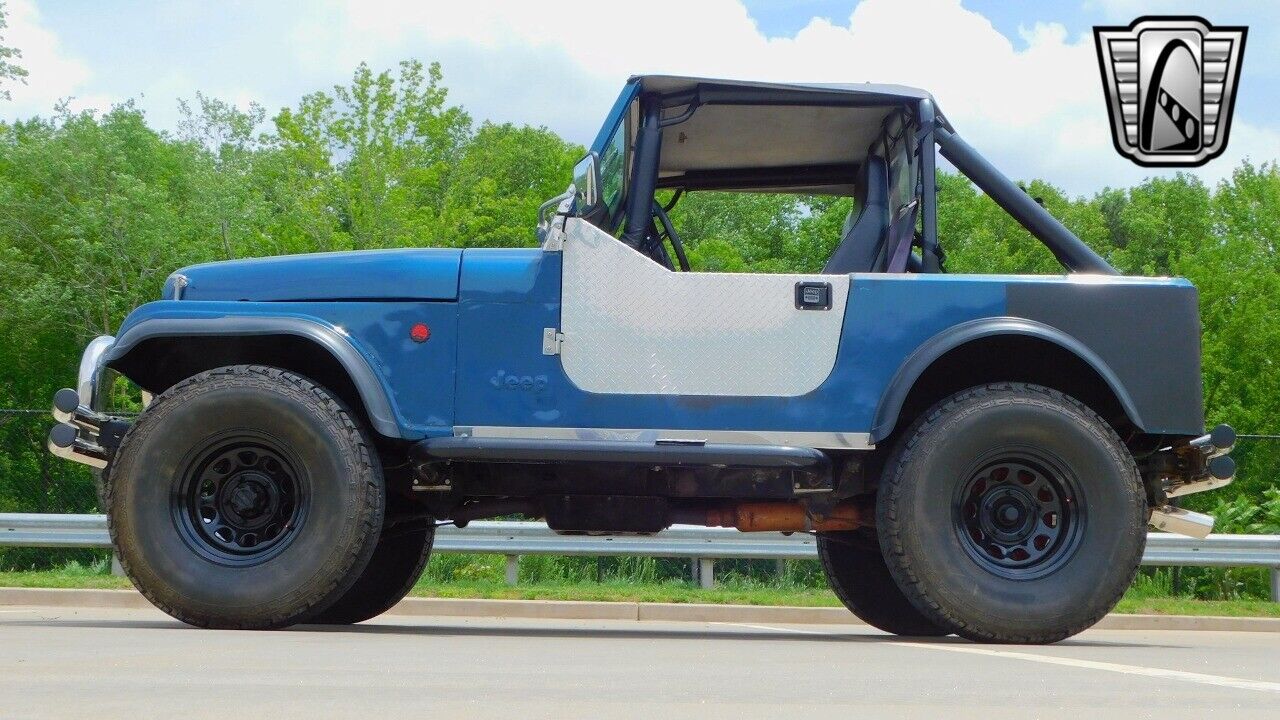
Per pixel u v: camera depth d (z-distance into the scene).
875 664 3.12
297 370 5.02
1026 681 2.67
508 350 4.79
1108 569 4.57
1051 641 4.59
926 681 2.63
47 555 14.12
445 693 2.21
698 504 5.22
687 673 2.72
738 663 3.08
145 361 5.04
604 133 5.05
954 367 5.05
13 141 30.28
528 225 37.41
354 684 2.33
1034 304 4.80
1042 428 4.61
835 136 5.63
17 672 2.46
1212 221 39.94
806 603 8.98
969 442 4.60
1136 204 65.88
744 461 4.67
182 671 2.53
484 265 4.84
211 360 5.02
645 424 4.76
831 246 6.34
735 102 5.26
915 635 5.97
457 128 36.16
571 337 4.79
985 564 4.60
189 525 4.50
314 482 4.45
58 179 29.34
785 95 5.23
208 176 28.73
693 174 6.05
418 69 27.62
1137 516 4.61
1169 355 4.80
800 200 6.54
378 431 4.57
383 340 4.79
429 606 8.62
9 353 29.41
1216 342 29.23
